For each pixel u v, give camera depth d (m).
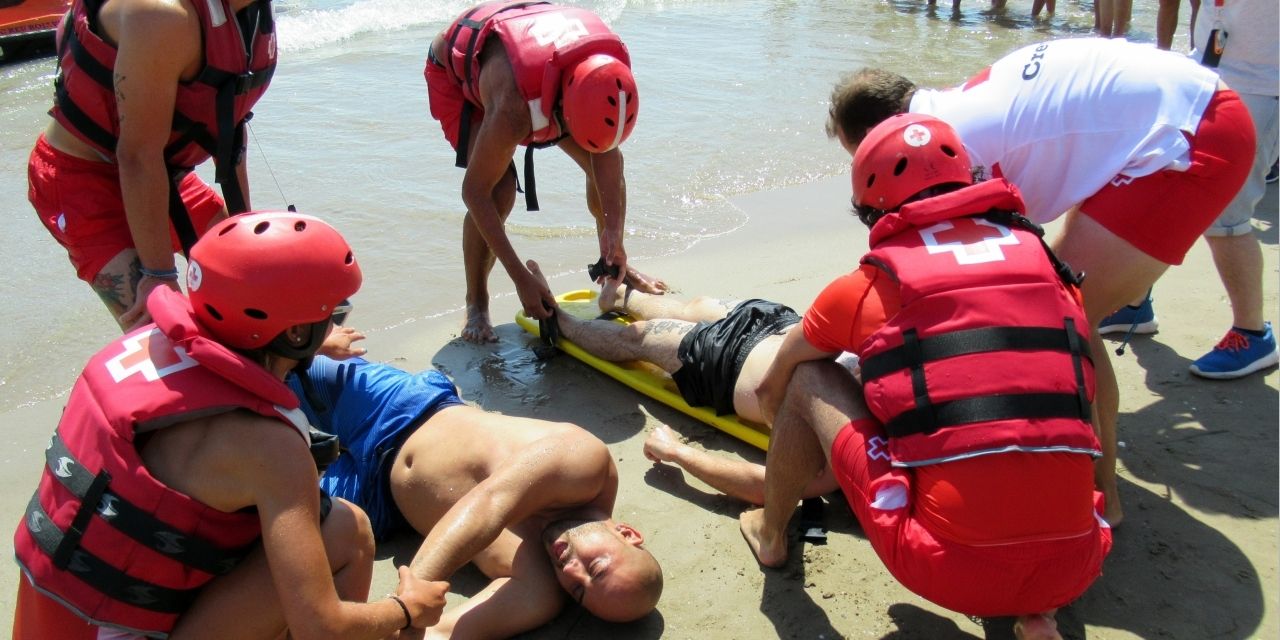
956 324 2.36
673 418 4.02
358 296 5.03
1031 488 2.30
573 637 2.84
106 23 3.01
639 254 5.59
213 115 3.22
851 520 3.33
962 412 2.32
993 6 12.95
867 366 2.49
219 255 2.14
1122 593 2.92
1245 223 3.90
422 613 2.42
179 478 2.14
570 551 2.79
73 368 4.33
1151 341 4.41
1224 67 4.12
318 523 2.22
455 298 5.07
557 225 6.02
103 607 2.17
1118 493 3.38
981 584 2.37
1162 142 2.89
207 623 2.29
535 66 3.96
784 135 7.62
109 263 3.29
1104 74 2.96
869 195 2.60
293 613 2.15
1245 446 3.62
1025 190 3.04
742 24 11.55
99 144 3.16
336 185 6.33
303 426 2.25
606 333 4.32
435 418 3.29
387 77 8.82
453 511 2.77
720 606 2.94
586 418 4.02
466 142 4.53
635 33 10.84
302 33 10.45
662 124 7.77
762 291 5.06
